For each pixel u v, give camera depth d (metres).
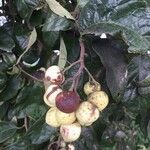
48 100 0.23
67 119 0.23
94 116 0.23
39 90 0.30
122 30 0.22
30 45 0.27
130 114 0.37
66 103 0.22
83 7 0.24
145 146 0.52
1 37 0.29
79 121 0.23
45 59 0.30
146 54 0.26
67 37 0.27
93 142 0.36
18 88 0.30
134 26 0.22
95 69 0.28
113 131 0.41
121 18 0.23
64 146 0.26
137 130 0.48
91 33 0.23
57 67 0.24
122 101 0.30
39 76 0.30
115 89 0.24
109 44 0.25
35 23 0.27
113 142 0.42
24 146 0.32
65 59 0.27
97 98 0.24
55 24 0.25
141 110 0.31
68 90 0.24
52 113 0.24
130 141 0.45
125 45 0.25
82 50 0.24
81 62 0.24
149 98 0.30
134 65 0.27
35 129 0.29
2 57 0.30
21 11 0.27
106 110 0.34
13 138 0.34
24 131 0.33
